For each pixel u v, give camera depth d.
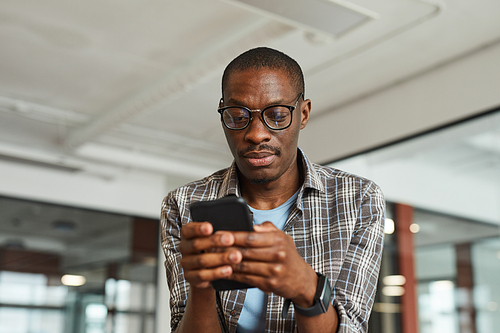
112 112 4.49
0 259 5.20
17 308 5.21
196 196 1.21
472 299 3.50
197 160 5.89
